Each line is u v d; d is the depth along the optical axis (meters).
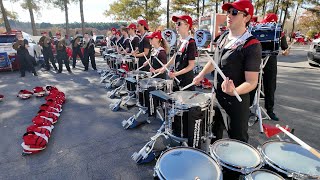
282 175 1.42
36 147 2.97
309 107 4.55
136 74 4.09
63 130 3.65
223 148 1.69
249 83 1.86
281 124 3.73
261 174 1.40
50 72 9.14
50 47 9.38
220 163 1.52
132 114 4.33
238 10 1.87
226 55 2.01
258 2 20.09
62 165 2.72
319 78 7.27
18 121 4.07
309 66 9.69
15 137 3.46
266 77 3.81
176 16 3.02
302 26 28.97
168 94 2.43
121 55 6.22
